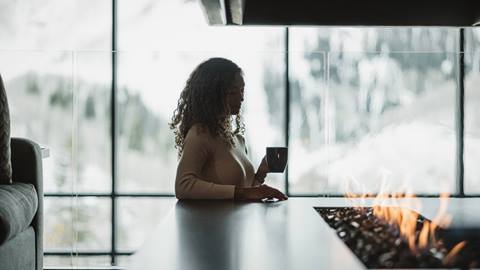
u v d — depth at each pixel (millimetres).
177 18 5004
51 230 4469
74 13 5008
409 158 4520
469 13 2414
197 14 5004
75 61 4562
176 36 5004
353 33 5000
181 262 996
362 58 4512
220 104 2078
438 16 2428
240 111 2443
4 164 2744
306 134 4547
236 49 4977
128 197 4652
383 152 4504
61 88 4543
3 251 2406
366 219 1510
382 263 1028
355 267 963
